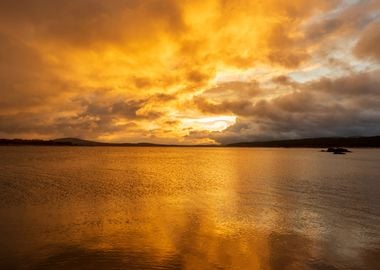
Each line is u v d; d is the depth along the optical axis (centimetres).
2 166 6531
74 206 2511
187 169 6322
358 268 1363
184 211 2377
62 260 1397
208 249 1558
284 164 7675
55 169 5944
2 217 2130
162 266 1347
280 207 2542
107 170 5900
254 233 1831
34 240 1656
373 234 1827
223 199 2883
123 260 1403
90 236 1734
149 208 2472
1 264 1347
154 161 9256
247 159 10450
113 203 2652
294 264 1395
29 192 3173
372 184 3903
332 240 1717
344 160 9200
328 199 2888
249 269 1335
